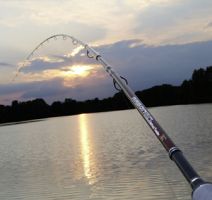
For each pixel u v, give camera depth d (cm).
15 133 8294
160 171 2198
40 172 2789
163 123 6016
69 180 2355
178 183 1862
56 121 13300
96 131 6325
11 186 2339
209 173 2111
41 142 5472
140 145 3716
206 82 10850
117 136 5003
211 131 4175
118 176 2231
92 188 2045
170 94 11125
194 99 11006
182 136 4028
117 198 1797
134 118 9169
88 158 3253
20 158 3788
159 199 1680
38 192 2131
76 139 5341
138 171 2317
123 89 399
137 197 1748
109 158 3067
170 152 296
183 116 7069
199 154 2669
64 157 3534
